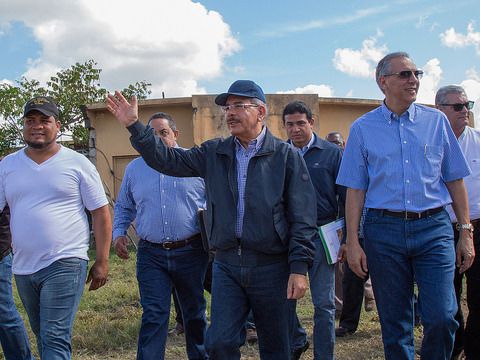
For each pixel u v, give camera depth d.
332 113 16.50
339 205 4.94
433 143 3.76
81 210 4.09
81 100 19.27
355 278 5.87
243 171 3.59
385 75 3.78
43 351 3.80
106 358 5.51
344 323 6.02
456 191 3.90
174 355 5.54
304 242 3.48
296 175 3.58
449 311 3.54
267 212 3.47
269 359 3.66
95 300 7.84
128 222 5.16
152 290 4.61
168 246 4.68
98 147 15.77
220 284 3.59
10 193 3.99
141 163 4.90
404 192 3.69
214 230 3.60
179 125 15.50
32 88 19.12
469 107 4.50
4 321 4.47
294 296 3.40
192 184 4.77
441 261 3.61
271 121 15.27
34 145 3.95
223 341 3.49
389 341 3.73
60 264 3.89
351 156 3.92
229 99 3.61
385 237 3.72
